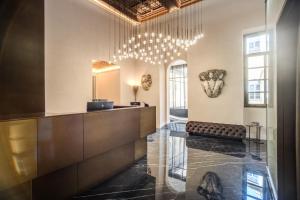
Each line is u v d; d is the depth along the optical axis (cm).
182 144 578
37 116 225
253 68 637
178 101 1109
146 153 474
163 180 335
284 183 241
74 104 641
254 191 294
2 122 187
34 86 471
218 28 677
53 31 575
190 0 666
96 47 727
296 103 234
